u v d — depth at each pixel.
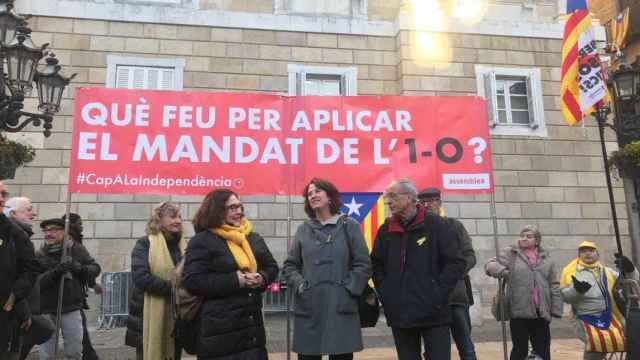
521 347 5.38
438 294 4.05
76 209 10.62
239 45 11.80
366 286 4.30
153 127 5.19
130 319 4.65
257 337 3.80
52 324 5.27
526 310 5.25
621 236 12.19
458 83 12.11
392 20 12.59
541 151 12.23
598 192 12.26
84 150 5.05
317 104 5.46
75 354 5.40
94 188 5.01
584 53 8.73
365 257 4.16
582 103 8.56
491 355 7.26
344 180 5.38
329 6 12.40
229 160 5.26
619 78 8.41
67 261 4.89
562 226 11.98
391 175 5.44
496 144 12.09
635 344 4.94
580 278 5.58
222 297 3.72
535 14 12.99
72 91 10.98
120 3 11.45
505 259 5.48
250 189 5.24
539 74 12.53
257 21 11.91
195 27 11.70
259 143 5.32
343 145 5.43
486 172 5.53
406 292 4.09
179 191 5.15
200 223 3.92
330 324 3.97
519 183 11.99
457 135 5.55
